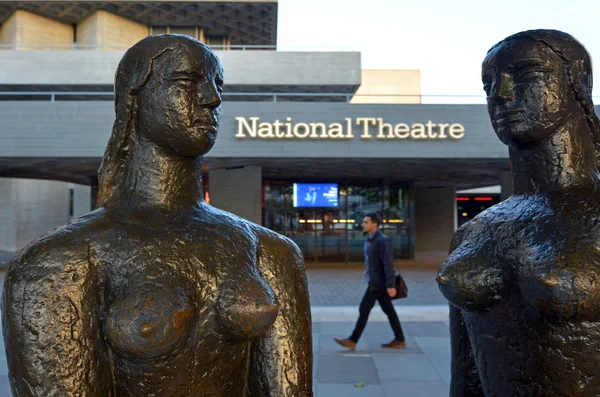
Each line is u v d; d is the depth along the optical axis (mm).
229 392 1175
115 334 1024
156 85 1177
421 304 7688
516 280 1322
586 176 1388
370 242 5059
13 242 18469
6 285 1079
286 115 10445
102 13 17234
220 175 12453
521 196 1472
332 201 14391
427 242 19328
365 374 4203
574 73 1380
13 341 1037
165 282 1067
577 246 1240
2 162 10828
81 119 10102
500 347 1401
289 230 14266
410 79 23641
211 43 19406
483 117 10336
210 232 1187
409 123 10398
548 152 1397
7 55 14688
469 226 1591
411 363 4504
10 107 10039
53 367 1007
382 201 14648
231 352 1160
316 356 4734
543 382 1284
